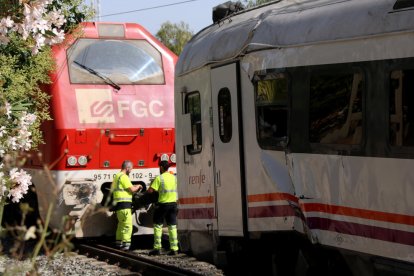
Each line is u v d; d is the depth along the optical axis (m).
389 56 7.39
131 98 16.91
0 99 8.61
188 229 12.04
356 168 7.84
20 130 8.72
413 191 7.12
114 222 16.70
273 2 10.30
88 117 16.39
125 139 16.72
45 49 14.31
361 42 7.76
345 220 7.99
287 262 9.39
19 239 5.80
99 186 16.45
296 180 8.76
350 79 7.92
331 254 8.44
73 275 13.08
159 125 17.05
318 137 8.41
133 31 17.44
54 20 8.15
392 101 7.37
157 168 17.03
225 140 10.47
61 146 16.11
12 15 7.84
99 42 16.97
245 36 9.97
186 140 11.99
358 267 7.84
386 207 7.44
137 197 16.52
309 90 8.55
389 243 7.39
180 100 12.25
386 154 7.44
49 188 16.17
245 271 10.45
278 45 9.11
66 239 5.81
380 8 7.61
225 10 12.09
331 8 8.48
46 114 14.97
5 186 7.73
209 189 11.12
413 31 7.11
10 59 12.93
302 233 8.64
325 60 8.28
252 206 9.74
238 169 10.08
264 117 9.42
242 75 9.97
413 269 7.09
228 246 10.63
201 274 12.05
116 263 14.37
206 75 11.12
